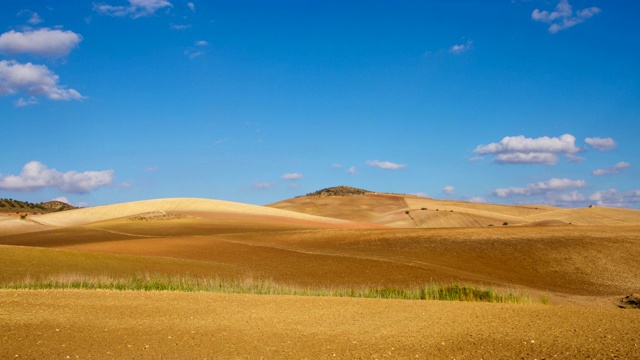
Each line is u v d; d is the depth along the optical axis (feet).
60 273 99.55
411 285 109.09
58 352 35.47
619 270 132.16
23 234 270.05
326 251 171.94
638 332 40.96
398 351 36.60
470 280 117.91
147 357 34.86
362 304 57.06
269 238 214.07
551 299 93.97
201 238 211.82
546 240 166.61
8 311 47.75
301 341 39.34
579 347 36.45
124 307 51.11
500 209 583.58
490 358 34.58
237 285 84.89
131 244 190.19
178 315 48.03
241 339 39.73
